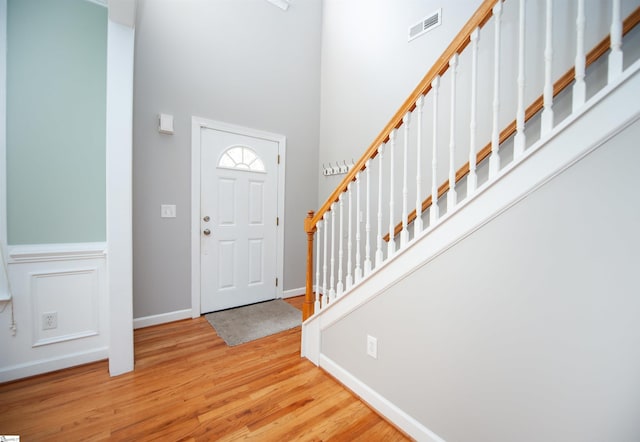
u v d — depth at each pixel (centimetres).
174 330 231
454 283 110
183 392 153
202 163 259
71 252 173
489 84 183
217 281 273
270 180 304
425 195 220
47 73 173
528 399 92
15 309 160
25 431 124
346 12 304
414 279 125
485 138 185
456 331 110
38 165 172
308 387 160
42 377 164
